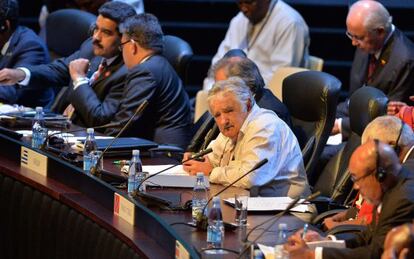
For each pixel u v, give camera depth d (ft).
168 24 77.77
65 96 61.26
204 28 77.61
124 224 37.88
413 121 43.83
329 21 76.64
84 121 54.54
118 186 40.27
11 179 45.47
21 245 44.68
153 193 39.29
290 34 64.18
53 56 67.62
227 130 41.09
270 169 40.60
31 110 55.88
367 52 54.54
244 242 32.04
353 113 46.70
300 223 35.65
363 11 53.78
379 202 30.63
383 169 30.12
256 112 41.22
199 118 54.85
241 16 66.28
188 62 58.13
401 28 74.23
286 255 30.48
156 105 52.90
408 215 29.91
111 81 54.13
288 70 58.54
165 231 34.58
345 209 40.27
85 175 41.73
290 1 75.66
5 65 62.69
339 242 32.01
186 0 78.59
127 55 53.21
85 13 66.44
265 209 37.01
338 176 47.06
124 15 54.44
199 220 34.30
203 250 31.78
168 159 46.37
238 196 36.65
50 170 44.34
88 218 39.88
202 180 37.01
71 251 41.01
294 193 41.11
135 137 52.44
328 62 74.28
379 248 29.94
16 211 44.96
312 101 48.78
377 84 54.65
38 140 46.57
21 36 63.00
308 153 48.19
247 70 45.60
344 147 47.52
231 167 40.75
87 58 59.88
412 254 25.27
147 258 34.12
